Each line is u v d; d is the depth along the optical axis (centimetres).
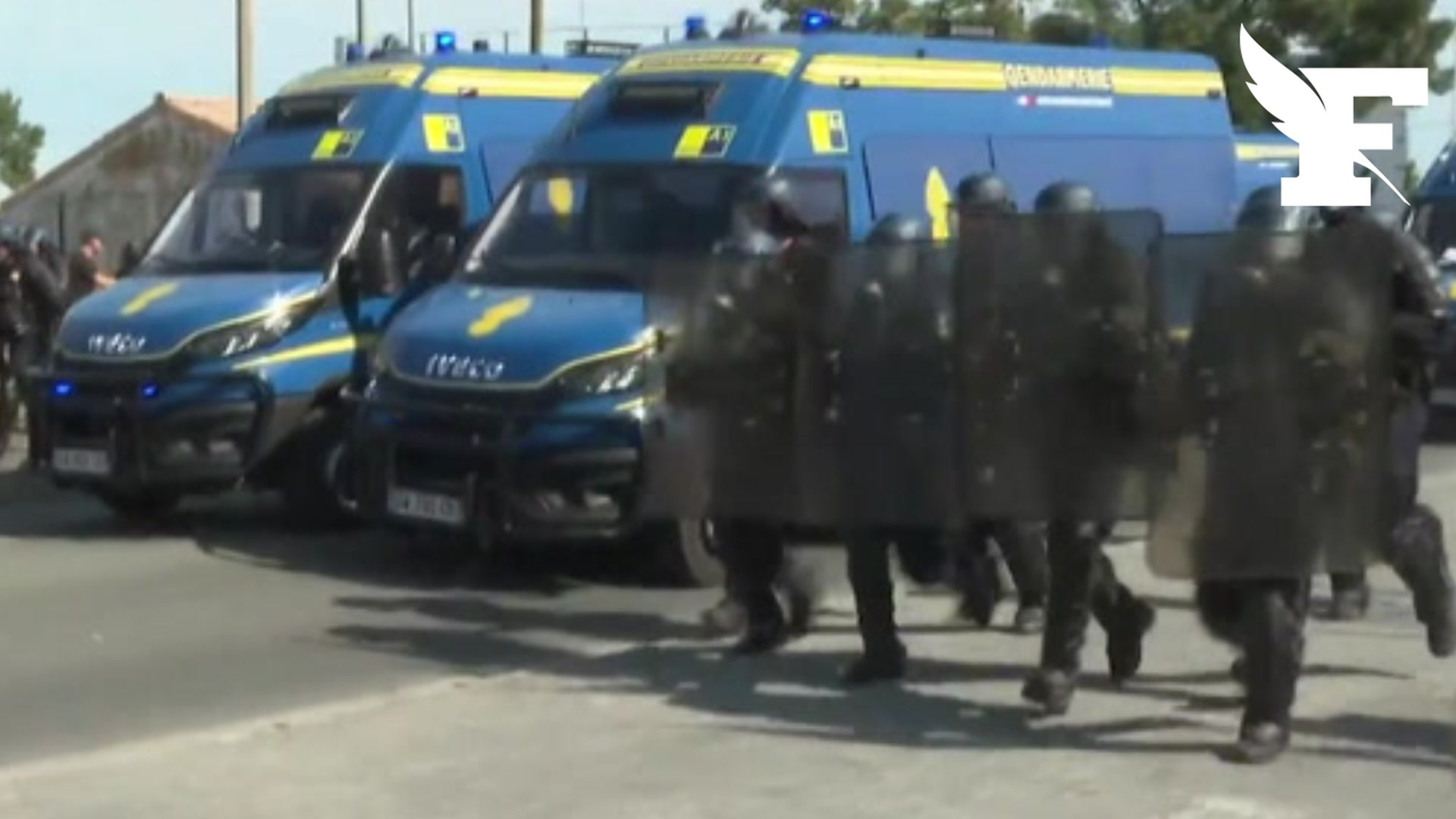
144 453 1552
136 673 1157
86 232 2302
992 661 1123
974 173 1473
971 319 974
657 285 1127
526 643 1221
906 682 1078
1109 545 1231
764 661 1138
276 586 1409
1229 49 4062
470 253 1497
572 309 1373
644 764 932
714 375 1102
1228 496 891
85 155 6031
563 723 1009
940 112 1595
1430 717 995
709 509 1120
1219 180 1884
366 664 1173
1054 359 948
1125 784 887
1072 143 1727
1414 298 988
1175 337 903
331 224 1620
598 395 1321
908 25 3769
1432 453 2145
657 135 1484
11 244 2019
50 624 1288
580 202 1477
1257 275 887
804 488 1069
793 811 856
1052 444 954
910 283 1025
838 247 1052
